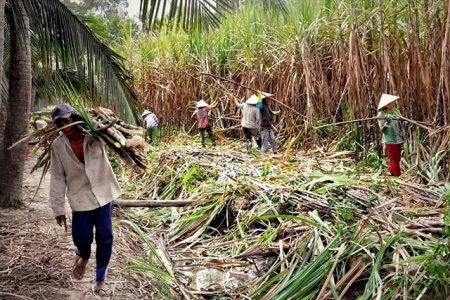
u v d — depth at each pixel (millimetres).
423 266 3965
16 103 6477
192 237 6180
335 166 8008
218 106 14109
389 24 7840
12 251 4836
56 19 6297
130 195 8672
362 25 8492
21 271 4375
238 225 5965
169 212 7141
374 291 3832
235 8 5246
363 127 8344
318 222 4926
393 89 7473
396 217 4957
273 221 5797
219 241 6012
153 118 13586
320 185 6367
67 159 3828
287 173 7176
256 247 5316
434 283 3783
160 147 12312
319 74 9883
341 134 9508
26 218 6078
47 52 6344
